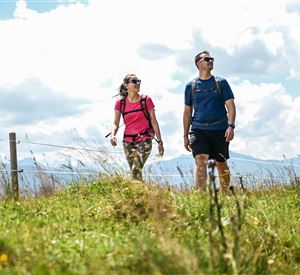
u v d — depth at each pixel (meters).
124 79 10.54
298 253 7.49
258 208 8.97
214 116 10.77
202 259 5.80
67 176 11.06
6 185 10.33
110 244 6.40
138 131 10.42
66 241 6.51
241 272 5.86
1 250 5.96
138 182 8.61
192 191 9.96
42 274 5.36
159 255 5.56
